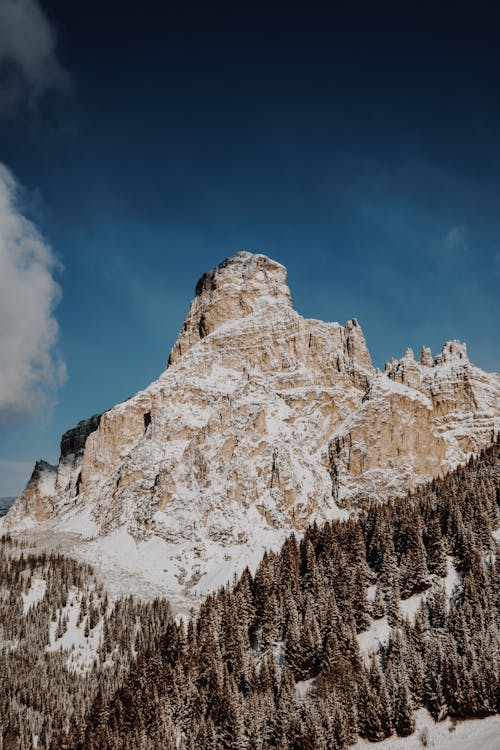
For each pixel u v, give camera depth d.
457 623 132.25
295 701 125.88
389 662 127.81
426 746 114.38
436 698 119.94
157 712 134.38
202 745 124.31
